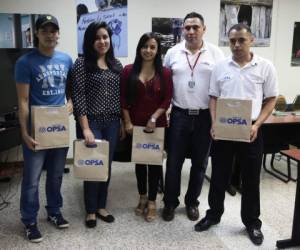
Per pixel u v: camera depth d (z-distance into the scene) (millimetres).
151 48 2342
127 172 3768
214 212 2494
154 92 2406
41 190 3193
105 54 2359
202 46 2471
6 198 3043
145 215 2715
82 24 3762
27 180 2268
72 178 3553
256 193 2307
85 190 2518
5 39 3580
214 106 2305
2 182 3428
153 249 2258
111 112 2391
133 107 2459
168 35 4027
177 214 2760
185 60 2438
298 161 2135
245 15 4230
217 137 2191
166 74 2420
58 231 2473
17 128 3174
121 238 2391
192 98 2426
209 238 2400
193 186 2674
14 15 3555
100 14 3795
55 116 2154
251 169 2244
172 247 2283
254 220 2383
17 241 2340
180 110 2480
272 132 3514
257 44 4379
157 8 3941
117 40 3910
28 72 2059
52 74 2123
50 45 2066
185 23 2400
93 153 2316
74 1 3695
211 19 4125
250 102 2082
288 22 4445
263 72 2125
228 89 2172
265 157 3949
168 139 2582
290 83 4648
